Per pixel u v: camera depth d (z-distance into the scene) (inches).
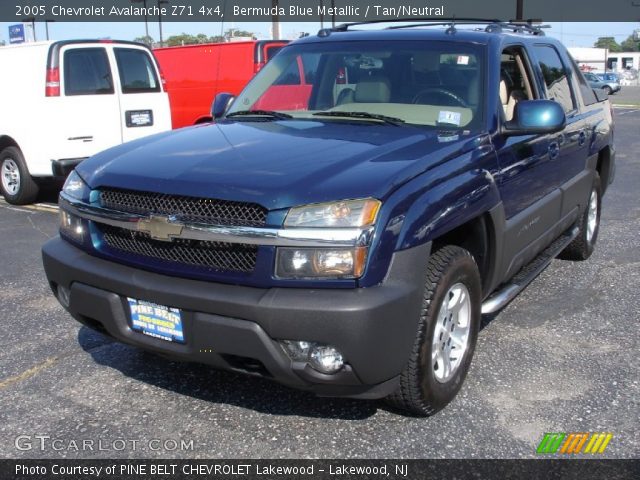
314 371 113.7
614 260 245.9
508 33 178.7
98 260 132.2
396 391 127.0
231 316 114.0
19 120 343.6
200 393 144.7
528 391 145.4
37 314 193.6
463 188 130.5
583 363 159.3
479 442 125.9
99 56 345.1
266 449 123.9
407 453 122.4
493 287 155.3
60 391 146.2
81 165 145.3
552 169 183.8
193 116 486.6
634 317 188.9
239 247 116.0
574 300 203.0
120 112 353.7
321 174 118.2
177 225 118.3
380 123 152.5
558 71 208.1
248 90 187.3
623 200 362.9
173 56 492.4
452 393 136.6
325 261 110.8
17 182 356.2
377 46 172.1
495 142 149.1
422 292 119.3
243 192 115.3
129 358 162.6
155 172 127.3
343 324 108.8
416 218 117.3
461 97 155.6
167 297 118.9
